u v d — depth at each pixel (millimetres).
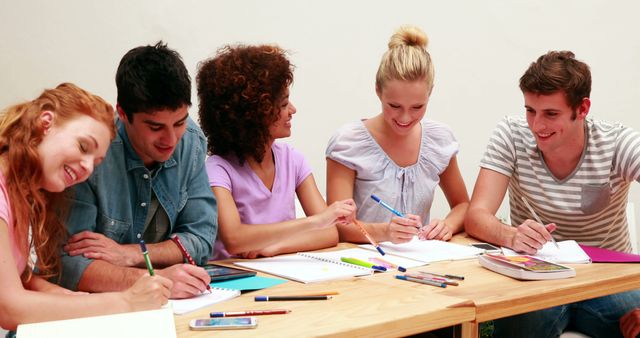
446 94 3086
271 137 1902
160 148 1479
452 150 2250
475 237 2104
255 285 1454
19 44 2391
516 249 1867
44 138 1220
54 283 1443
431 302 1343
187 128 1698
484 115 3168
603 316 1814
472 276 1600
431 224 2074
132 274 1396
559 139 1934
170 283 1241
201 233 1668
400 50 1983
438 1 3031
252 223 1890
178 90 1404
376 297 1378
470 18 3086
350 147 2172
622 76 3232
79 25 2467
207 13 2656
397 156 2188
